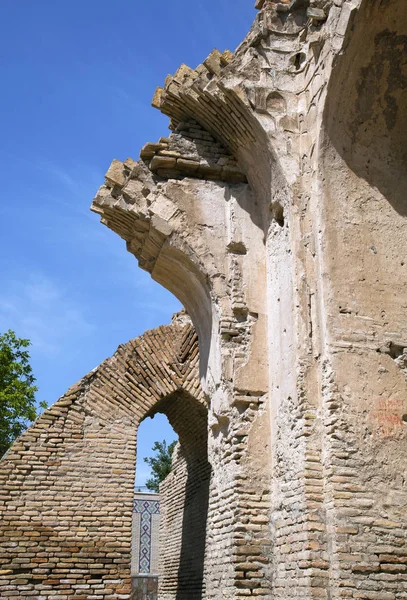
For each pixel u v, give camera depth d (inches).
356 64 325.1
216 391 366.0
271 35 362.0
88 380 513.7
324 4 340.5
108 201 390.0
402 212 339.9
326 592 264.2
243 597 300.8
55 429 493.4
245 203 379.9
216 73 374.9
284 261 339.0
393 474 284.2
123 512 483.2
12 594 446.0
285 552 294.4
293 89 354.6
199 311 412.2
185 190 379.6
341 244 319.3
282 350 330.3
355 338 304.0
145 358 527.2
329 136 331.0
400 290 323.0
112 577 465.7
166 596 618.2
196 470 574.6
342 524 269.3
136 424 510.0
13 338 857.5
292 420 307.0
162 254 391.9
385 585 263.7
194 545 545.6
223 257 373.1
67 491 479.5
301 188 334.6
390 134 345.4
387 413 294.8
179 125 391.5
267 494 323.3
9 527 461.1
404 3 317.1
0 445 787.4
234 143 378.3
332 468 278.7
